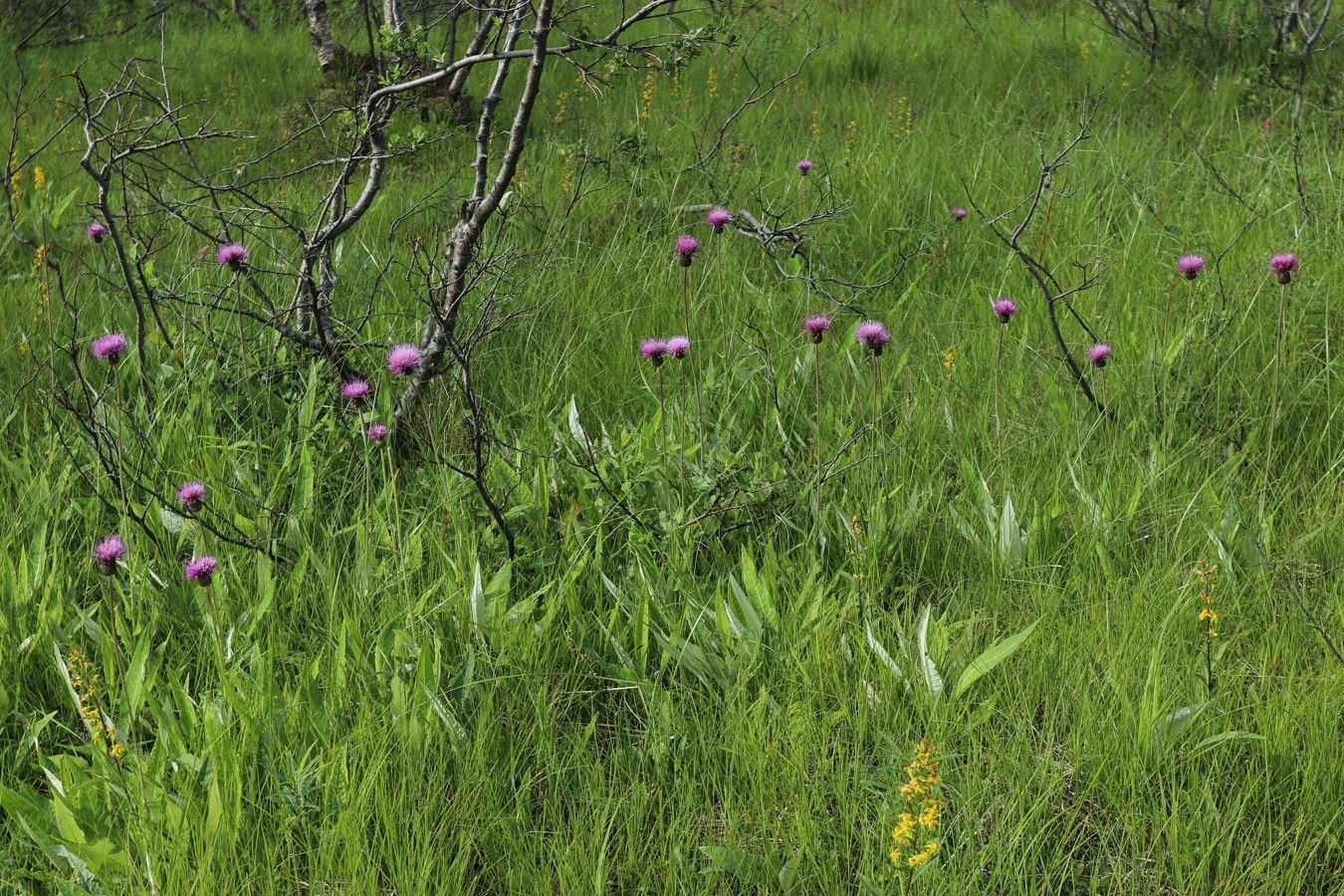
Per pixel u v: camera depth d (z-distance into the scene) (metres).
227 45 11.65
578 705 3.11
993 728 2.92
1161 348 4.57
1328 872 2.55
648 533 3.52
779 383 4.37
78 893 2.42
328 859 2.47
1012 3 11.40
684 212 6.32
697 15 9.97
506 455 3.99
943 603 3.48
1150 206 5.98
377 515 3.57
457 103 8.11
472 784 2.74
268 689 2.85
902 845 2.45
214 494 3.81
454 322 4.35
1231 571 3.35
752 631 3.14
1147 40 9.37
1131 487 3.87
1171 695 2.91
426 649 2.91
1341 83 8.12
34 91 9.41
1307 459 4.07
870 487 3.84
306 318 4.59
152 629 3.14
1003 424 4.34
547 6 4.12
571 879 2.50
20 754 2.88
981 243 5.96
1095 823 2.71
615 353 4.93
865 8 11.41
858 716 2.93
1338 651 3.07
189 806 2.53
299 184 6.91
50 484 3.95
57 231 6.24
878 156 6.91
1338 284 5.02
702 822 2.72
